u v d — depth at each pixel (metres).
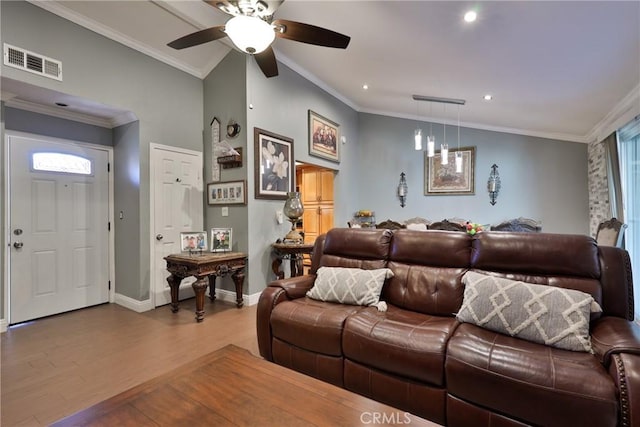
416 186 6.07
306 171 6.40
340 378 1.90
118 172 3.76
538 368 1.32
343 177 5.91
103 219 3.74
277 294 2.30
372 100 5.63
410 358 1.61
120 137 3.72
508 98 4.00
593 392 1.19
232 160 3.74
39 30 2.75
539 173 5.22
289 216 3.97
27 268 3.14
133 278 3.58
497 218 5.47
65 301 3.42
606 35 2.35
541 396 1.26
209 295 4.01
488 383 1.38
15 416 1.70
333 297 2.32
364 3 2.61
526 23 2.38
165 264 3.75
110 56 3.25
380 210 6.32
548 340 1.51
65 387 1.98
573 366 1.30
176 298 3.45
